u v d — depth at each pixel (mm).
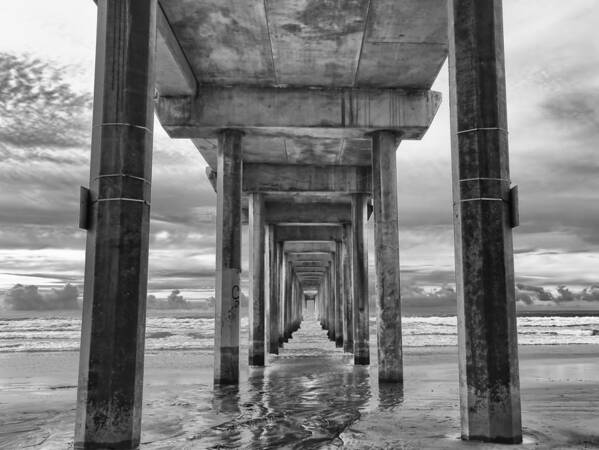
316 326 76688
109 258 6508
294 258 45219
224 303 13594
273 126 14195
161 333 54312
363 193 20922
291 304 47156
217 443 6961
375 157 14547
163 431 7766
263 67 13453
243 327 78312
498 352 6562
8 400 11945
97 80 6898
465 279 6773
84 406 6359
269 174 20688
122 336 6426
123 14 6938
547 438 6996
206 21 11531
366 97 14414
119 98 6777
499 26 7109
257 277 20469
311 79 14031
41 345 40250
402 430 7613
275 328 26672
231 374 13375
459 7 7133
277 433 7598
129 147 6719
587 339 44094
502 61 7094
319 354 25891
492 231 6715
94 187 6680
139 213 6699
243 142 18125
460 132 6984
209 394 11805
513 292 6758
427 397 11141
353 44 12430
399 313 13812
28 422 9008
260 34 12023
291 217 26625
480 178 6789
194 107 14203
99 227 6578
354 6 11070
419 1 10906
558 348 33094
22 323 87125
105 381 6348
